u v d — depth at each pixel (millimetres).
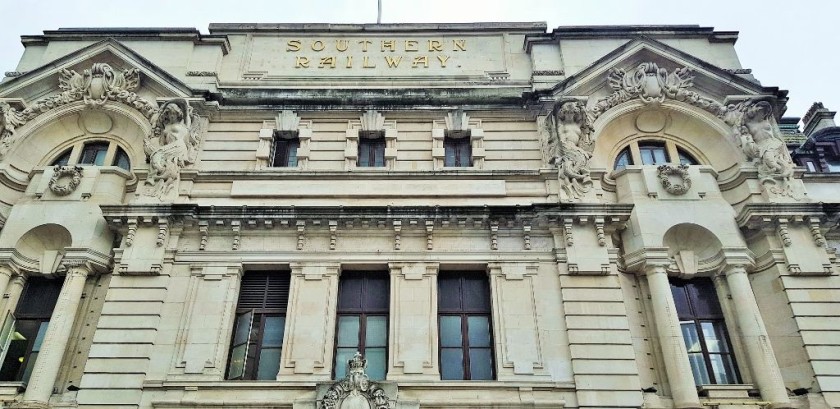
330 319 18422
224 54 25844
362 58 26047
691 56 23531
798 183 20828
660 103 22984
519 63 25656
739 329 18844
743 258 19375
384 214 19750
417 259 19375
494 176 21375
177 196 20531
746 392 17609
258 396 16859
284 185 21250
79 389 16812
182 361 17484
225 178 21328
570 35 25359
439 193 20969
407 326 18188
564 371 17328
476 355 18375
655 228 19922
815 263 19125
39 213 20203
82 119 23203
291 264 19312
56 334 17859
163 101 22656
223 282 18969
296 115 23469
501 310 18484
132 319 17984
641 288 19594
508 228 19891
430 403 16656
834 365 17484
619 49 23734
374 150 23094
